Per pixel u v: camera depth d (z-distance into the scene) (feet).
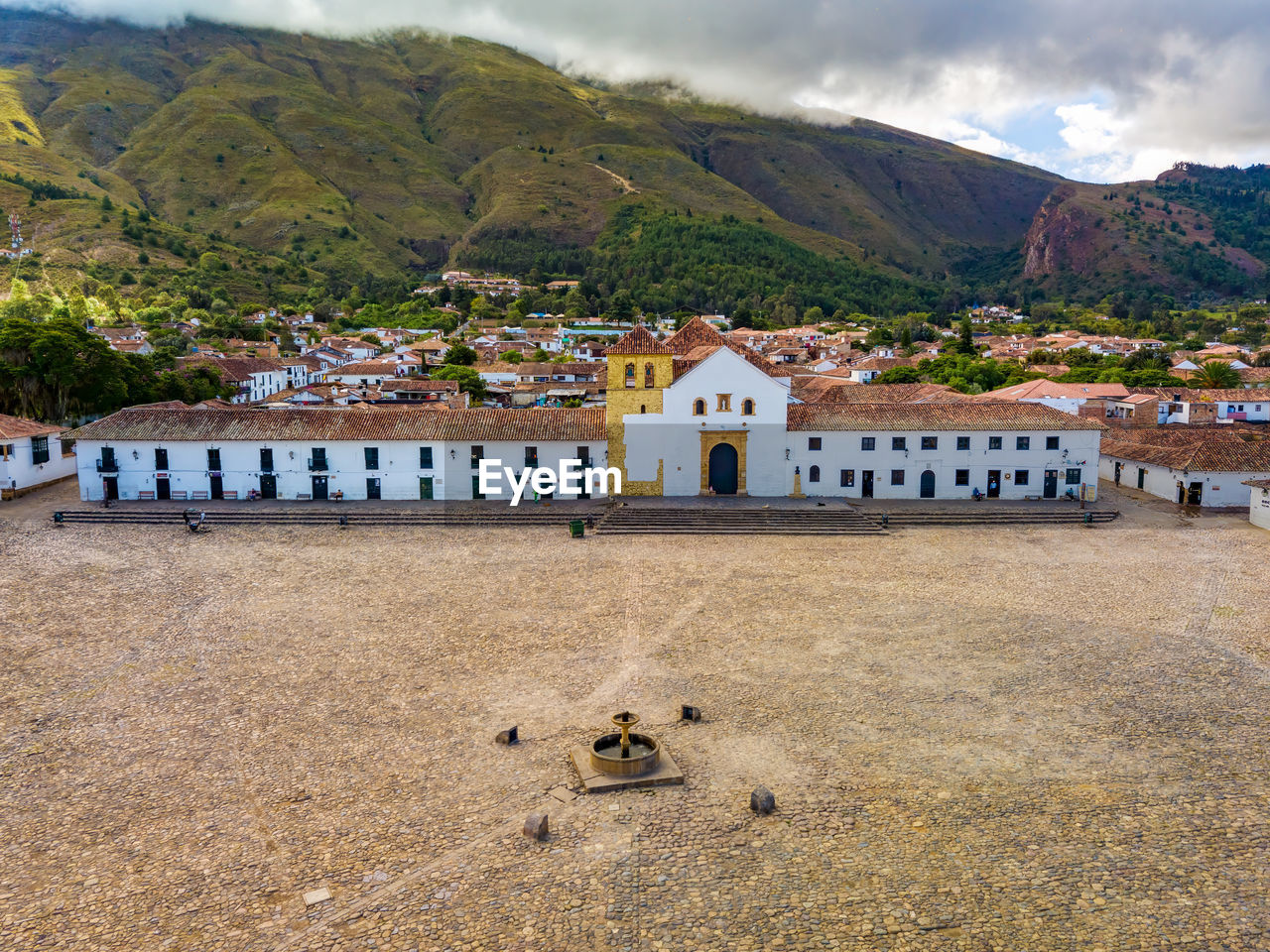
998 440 209.97
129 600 132.77
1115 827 71.20
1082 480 211.00
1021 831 70.64
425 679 102.63
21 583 140.77
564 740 86.79
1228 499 207.41
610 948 57.41
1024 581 143.54
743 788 77.30
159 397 297.53
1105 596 135.03
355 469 208.64
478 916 60.59
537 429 211.00
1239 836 69.92
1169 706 94.58
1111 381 420.36
